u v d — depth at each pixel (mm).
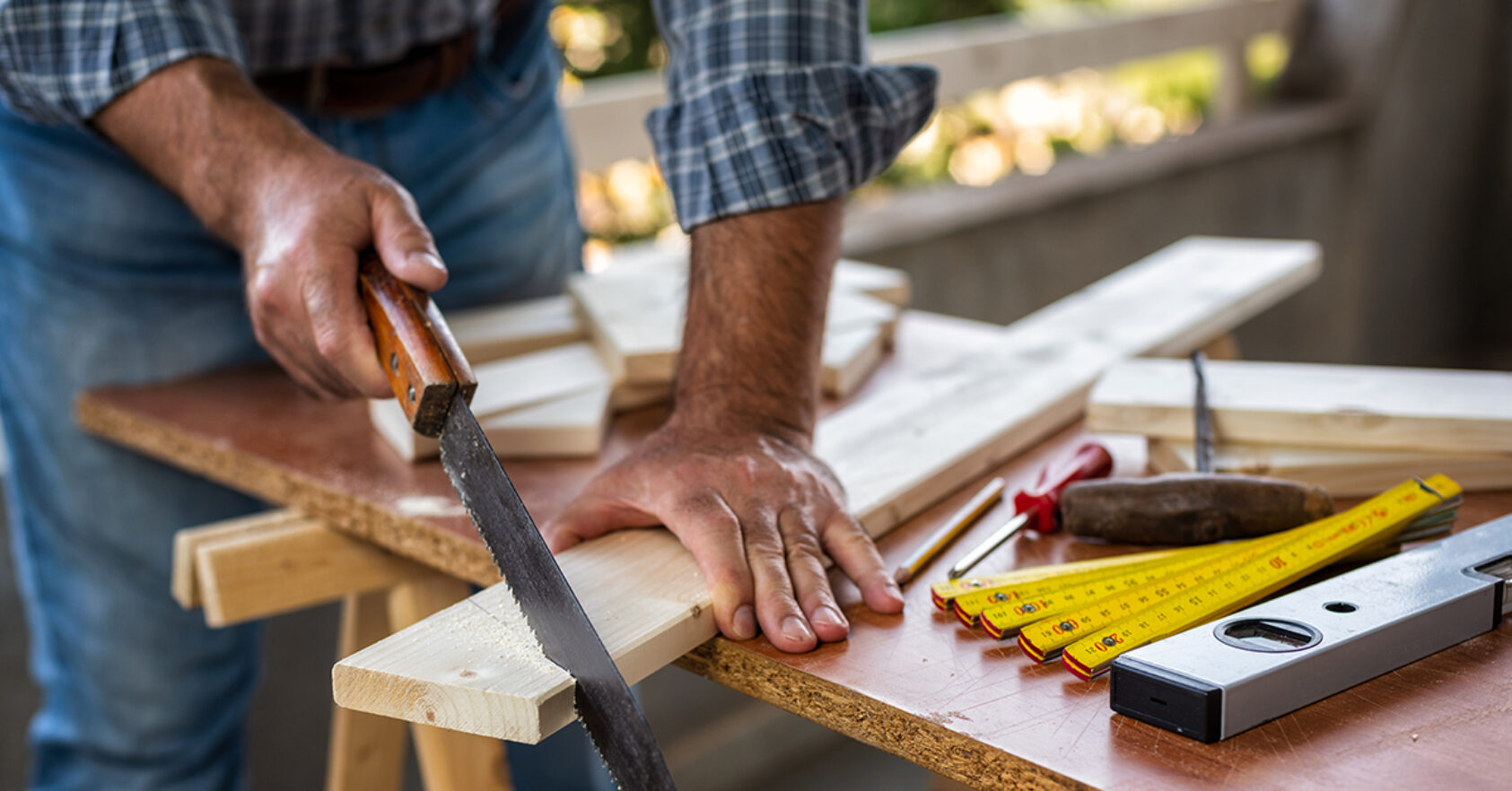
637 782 623
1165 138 3619
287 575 1005
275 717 1832
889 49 2490
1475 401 927
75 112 1034
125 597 1304
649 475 814
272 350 950
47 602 1333
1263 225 3861
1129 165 3297
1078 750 586
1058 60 2939
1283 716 604
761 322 890
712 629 721
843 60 963
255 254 911
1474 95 4641
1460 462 889
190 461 1113
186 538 1007
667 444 843
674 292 1359
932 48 2582
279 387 1256
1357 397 951
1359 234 4258
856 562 768
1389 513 783
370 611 1241
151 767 1356
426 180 1340
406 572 1069
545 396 1110
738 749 2295
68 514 1285
